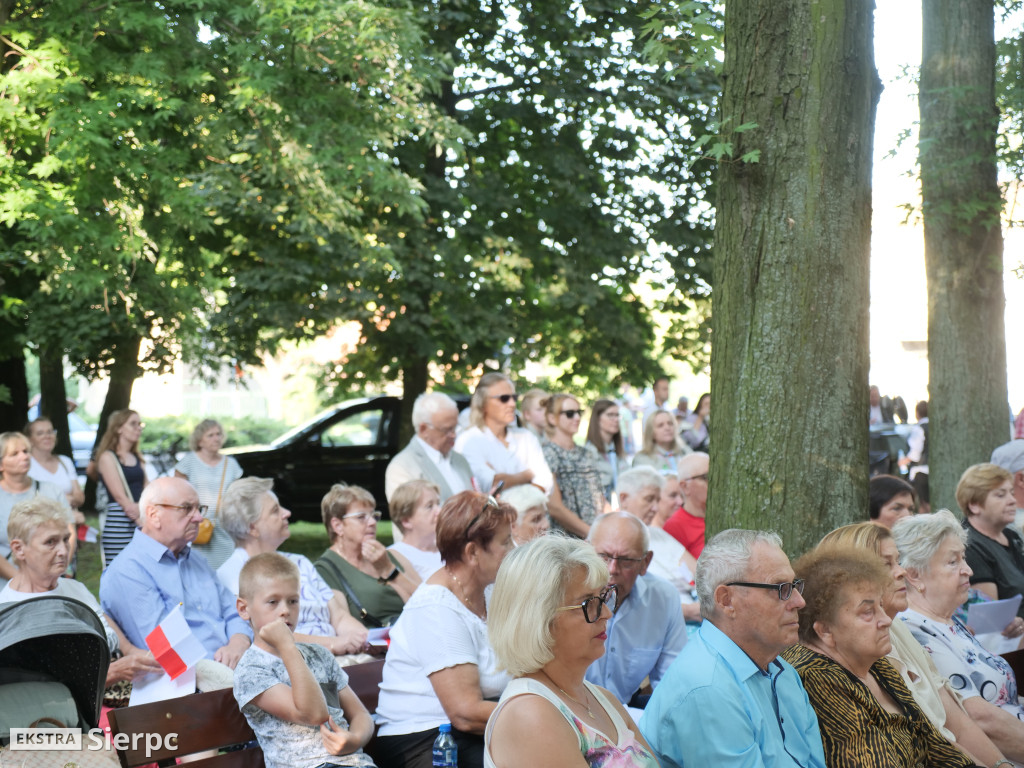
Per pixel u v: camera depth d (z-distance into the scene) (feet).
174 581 17.37
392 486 23.40
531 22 52.13
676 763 10.98
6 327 46.42
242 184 43.11
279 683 13.05
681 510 21.08
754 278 15.49
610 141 54.80
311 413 122.93
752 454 15.35
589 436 31.22
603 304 55.11
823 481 15.16
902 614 15.39
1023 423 41.68
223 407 151.12
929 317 29.89
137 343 51.01
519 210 54.03
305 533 51.29
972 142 28.78
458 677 13.32
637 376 58.75
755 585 11.24
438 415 23.61
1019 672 16.92
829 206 15.26
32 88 31.73
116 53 34.91
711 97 52.90
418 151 51.47
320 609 18.10
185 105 37.14
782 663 11.86
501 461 25.44
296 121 38.50
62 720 13.38
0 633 13.16
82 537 31.35
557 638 9.73
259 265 50.21
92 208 35.47
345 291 48.75
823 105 15.25
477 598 13.96
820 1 15.24
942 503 29.32
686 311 57.47
